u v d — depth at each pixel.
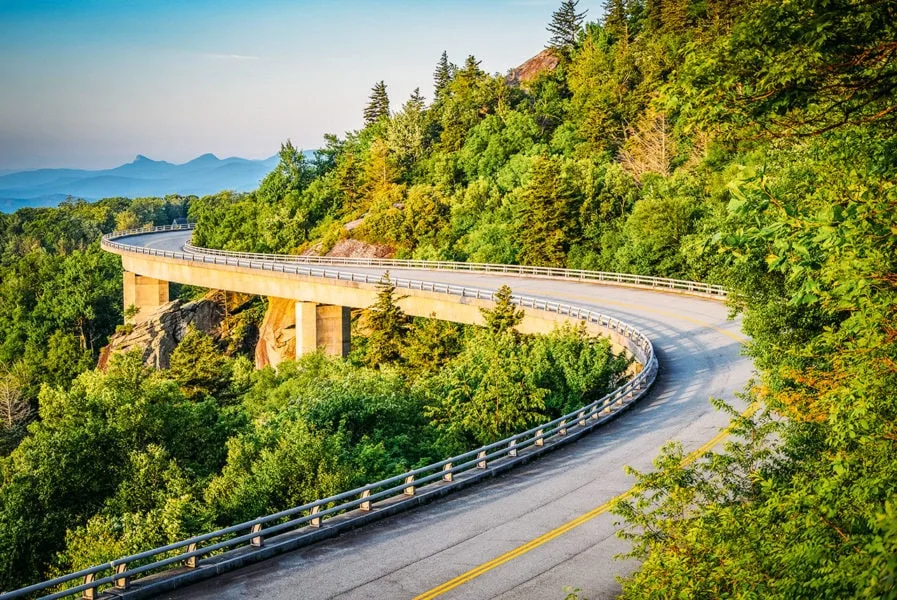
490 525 20.45
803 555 7.44
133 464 31.22
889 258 7.71
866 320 7.63
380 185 107.44
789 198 15.42
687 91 8.45
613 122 95.19
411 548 19.05
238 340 97.12
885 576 5.62
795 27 7.74
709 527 10.39
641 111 93.50
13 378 86.31
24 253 167.12
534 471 24.92
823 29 7.45
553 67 154.88
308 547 19.20
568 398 34.66
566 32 145.25
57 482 30.61
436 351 53.19
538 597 16.31
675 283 60.38
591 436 28.47
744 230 8.23
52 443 31.62
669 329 46.94
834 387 12.69
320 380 44.09
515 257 77.19
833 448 12.34
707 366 38.53
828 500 7.95
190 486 30.09
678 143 83.69
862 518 7.67
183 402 37.81
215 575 17.50
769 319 23.92
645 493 22.05
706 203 63.44
